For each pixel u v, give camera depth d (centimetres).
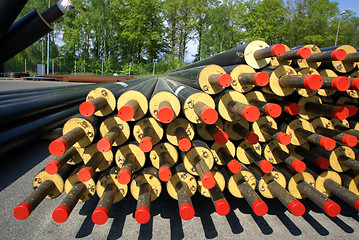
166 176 194
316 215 246
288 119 248
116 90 241
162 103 201
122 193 225
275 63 249
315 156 227
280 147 245
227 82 191
